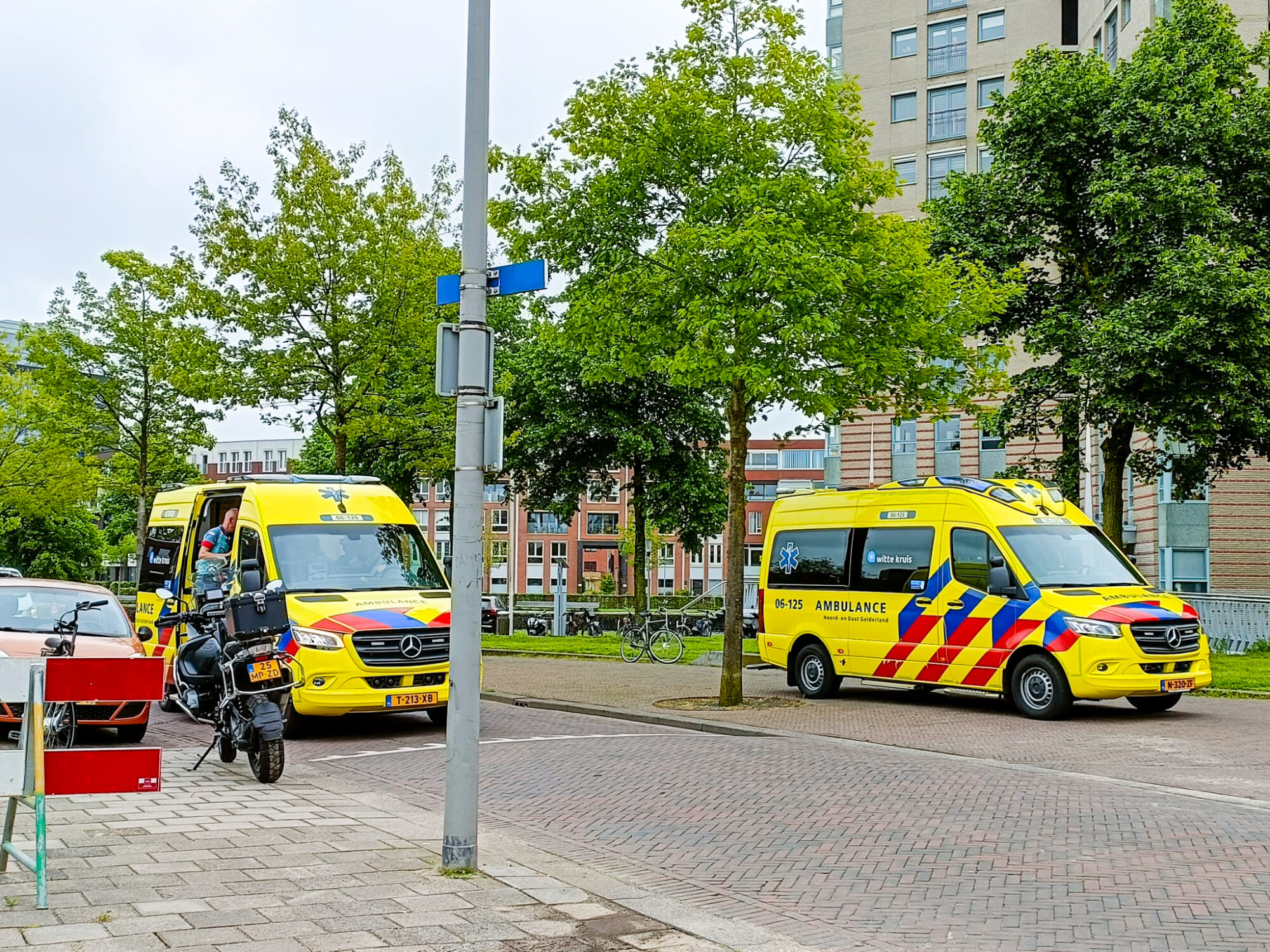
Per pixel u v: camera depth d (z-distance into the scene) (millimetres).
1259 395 23016
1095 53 25891
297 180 24188
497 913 6219
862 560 17328
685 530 36188
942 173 48656
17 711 10953
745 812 9320
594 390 33844
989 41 48062
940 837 8367
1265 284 21969
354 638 13180
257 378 23844
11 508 39156
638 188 16125
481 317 7340
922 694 18250
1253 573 36906
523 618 51406
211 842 7781
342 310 24094
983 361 17688
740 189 15016
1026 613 15062
